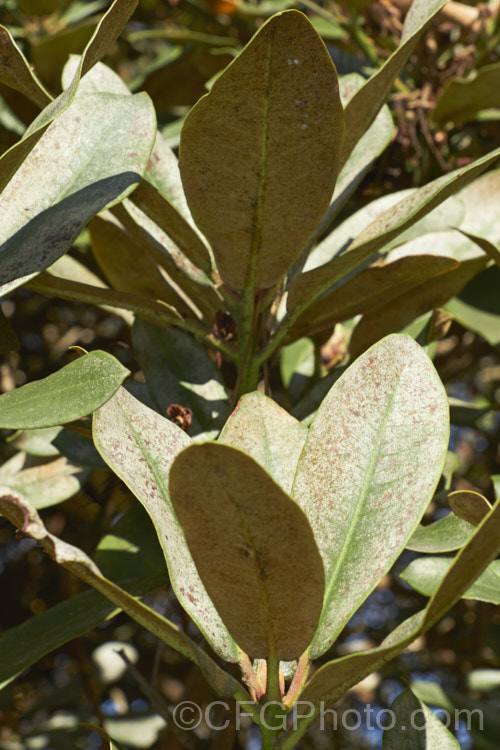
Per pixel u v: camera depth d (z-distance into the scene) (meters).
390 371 0.67
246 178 0.68
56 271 0.86
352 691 1.27
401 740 0.68
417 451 0.65
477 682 0.97
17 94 1.08
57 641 0.70
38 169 0.72
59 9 1.40
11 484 0.87
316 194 0.69
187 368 0.80
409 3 1.12
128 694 1.37
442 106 1.08
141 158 0.71
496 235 0.91
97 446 0.64
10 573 1.43
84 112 0.74
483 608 1.24
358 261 0.71
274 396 1.27
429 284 0.83
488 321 0.92
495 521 0.56
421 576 0.76
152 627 0.62
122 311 0.92
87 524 1.11
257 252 0.72
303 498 0.66
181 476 0.57
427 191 0.69
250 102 0.65
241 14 1.38
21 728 1.23
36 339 1.38
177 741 1.02
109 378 0.61
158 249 0.78
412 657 1.35
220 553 0.59
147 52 1.66
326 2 1.28
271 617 0.61
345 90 0.85
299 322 0.80
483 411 0.97
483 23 1.11
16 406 0.62
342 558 0.65
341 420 0.66
